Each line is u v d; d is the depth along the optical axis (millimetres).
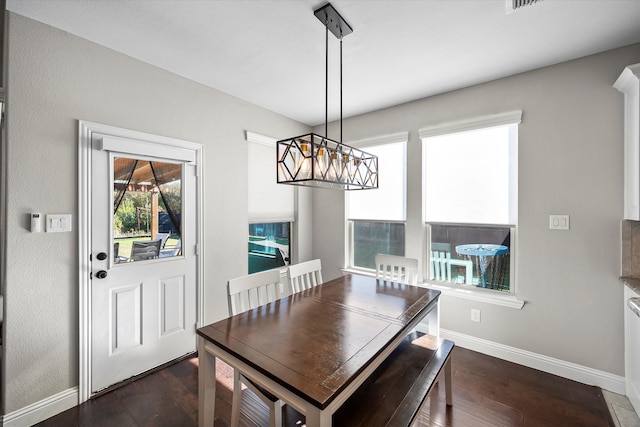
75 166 1923
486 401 1959
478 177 2717
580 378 2166
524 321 2412
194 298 2623
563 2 1601
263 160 3326
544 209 2309
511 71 2383
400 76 2475
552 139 2273
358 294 2113
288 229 3744
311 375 1101
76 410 1879
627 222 1998
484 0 1593
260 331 1489
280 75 2486
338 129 3641
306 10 1686
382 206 3357
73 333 1931
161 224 2398
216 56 2191
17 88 1700
